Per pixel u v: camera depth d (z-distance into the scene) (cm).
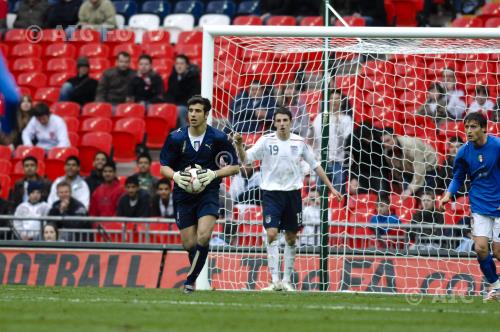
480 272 4131
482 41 4275
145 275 4328
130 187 4956
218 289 4112
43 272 4412
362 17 6981
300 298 3409
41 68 7525
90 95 6838
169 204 4984
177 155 3466
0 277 4431
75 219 4538
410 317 2681
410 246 4497
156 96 6644
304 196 4881
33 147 6109
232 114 5044
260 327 2325
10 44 7762
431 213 4566
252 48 4781
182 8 8075
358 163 4562
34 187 5112
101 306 2855
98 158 5381
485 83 5584
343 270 4144
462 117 5297
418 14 6975
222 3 7944
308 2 7394
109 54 7525
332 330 2284
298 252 4247
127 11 8156
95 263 4388
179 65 6562
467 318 2672
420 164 4741
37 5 7788
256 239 4356
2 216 4544
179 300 3177
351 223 4200
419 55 4866
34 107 6288
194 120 3394
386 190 4831
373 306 3080
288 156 4009
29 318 2438
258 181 4759
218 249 4291
